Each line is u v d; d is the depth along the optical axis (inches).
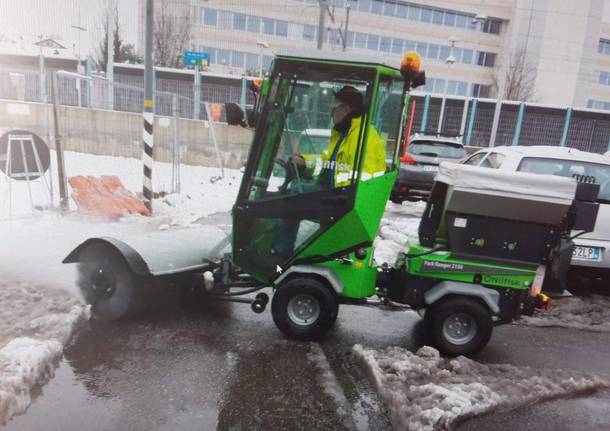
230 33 1716.3
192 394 131.5
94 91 504.1
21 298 173.3
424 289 165.9
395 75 161.8
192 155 597.0
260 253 168.7
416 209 472.7
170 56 1380.4
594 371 164.2
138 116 473.1
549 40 1936.5
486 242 159.5
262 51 1750.7
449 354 164.9
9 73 513.7
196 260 183.9
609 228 223.0
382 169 166.4
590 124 892.6
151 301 175.5
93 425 115.6
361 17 1851.6
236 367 147.3
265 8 1721.2
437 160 462.6
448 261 161.0
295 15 1760.6
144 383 135.1
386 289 177.6
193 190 450.0
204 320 181.2
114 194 331.3
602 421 132.1
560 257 156.5
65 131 447.5
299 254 163.3
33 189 357.4
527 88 1834.4
